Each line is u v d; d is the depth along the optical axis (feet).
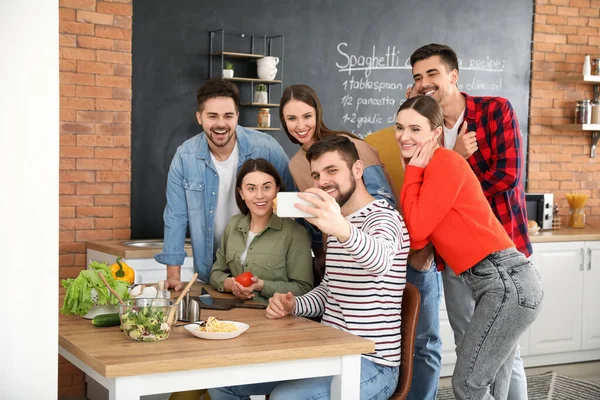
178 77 15.93
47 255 5.01
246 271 9.71
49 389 5.08
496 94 19.20
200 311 8.29
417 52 10.52
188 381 6.31
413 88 10.85
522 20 19.45
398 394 7.98
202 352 6.43
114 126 15.43
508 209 10.39
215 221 10.92
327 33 17.29
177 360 6.18
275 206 6.85
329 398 7.22
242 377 6.55
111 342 6.79
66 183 15.07
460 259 8.38
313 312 8.55
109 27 15.25
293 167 10.19
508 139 10.20
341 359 6.98
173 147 15.97
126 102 15.51
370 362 7.72
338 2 17.38
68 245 15.17
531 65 19.62
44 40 4.88
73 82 14.99
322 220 6.81
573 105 20.08
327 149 7.96
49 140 4.94
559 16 19.80
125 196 15.62
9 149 4.84
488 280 8.25
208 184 10.69
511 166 10.16
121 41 15.38
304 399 7.17
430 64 10.37
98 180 15.35
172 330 7.26
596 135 20.22
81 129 15.12
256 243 9.73
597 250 18.21
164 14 15.72
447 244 8.40
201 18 16.05
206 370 6.38
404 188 8.41
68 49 14.93
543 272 17.57
